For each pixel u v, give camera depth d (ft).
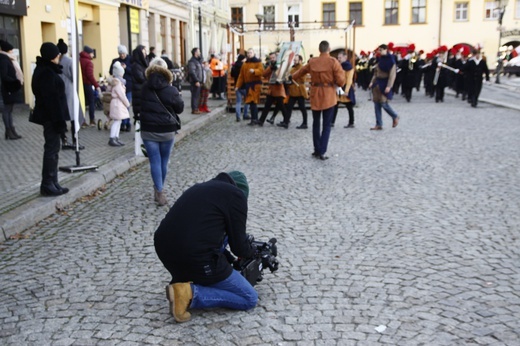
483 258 18.86
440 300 15.72
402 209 24.93
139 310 15.60
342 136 46.62
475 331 13.94
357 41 170.19
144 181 31.71
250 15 171.01
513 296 15.92
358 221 23.30
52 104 25.70
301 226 22.79
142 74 40.55
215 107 71.61
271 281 17.31
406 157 36.83
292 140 45.16
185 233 14.37
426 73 93.04
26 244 21.43
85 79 49.52
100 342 13.91
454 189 28.27
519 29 166.30
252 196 27.58
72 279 17.87
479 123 53.88
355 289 16.60
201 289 14.75
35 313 15.53
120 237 21.99
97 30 76.54
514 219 23.16
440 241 20.61
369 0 168.04
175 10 113.29
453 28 167.94
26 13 59.88
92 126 50.47
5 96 41.39
